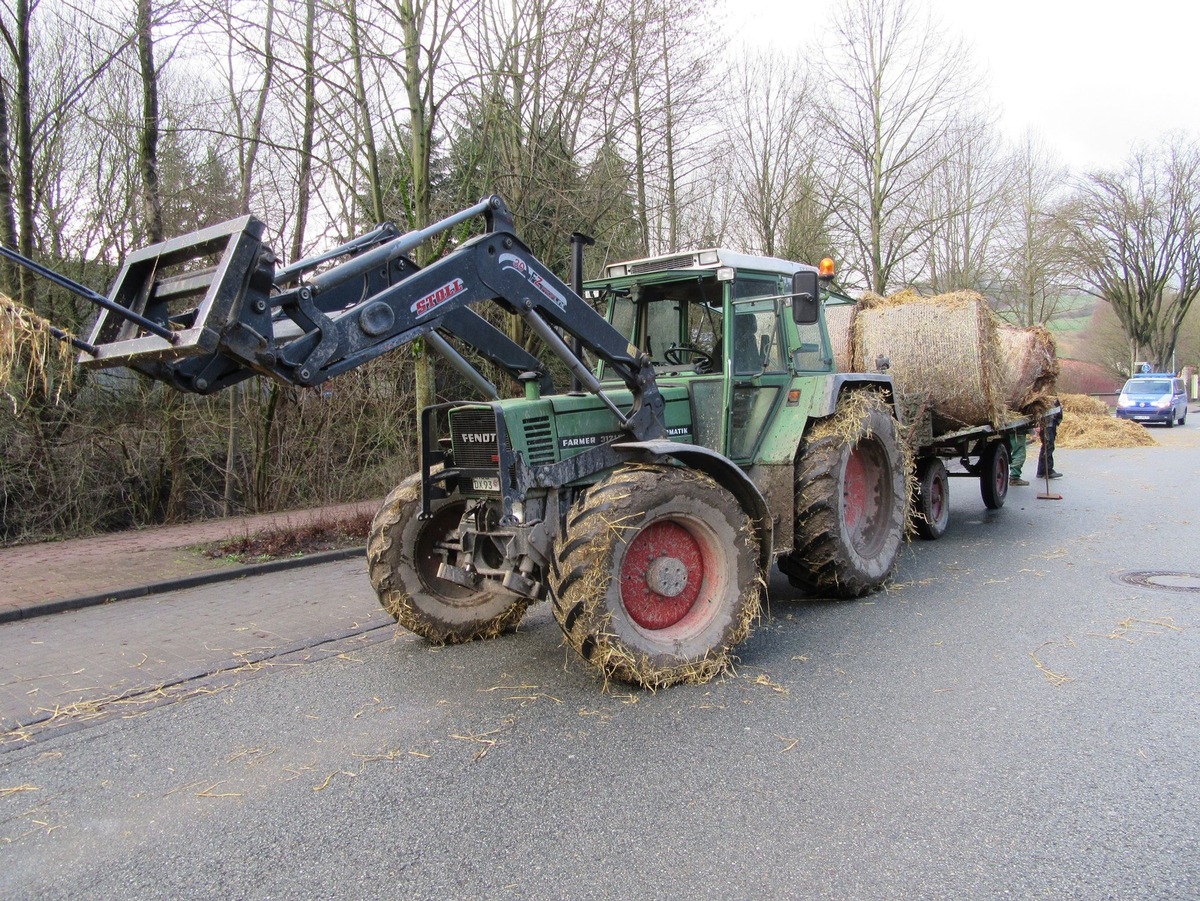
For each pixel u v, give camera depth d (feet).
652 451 15.05
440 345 15.67
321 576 25.41
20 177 32.04
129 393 35.29
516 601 18.42
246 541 28.37
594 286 20.24
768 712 13.15
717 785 10.75
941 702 13.25
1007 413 30.19
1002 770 10.84
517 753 12.01
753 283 19.24
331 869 9.21
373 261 12.75
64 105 33.50
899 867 8.73
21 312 10.37
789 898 8.29
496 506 16.39
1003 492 34.63
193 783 11.56
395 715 13.74
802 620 18.35
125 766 12.21
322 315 12.15
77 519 32.65
